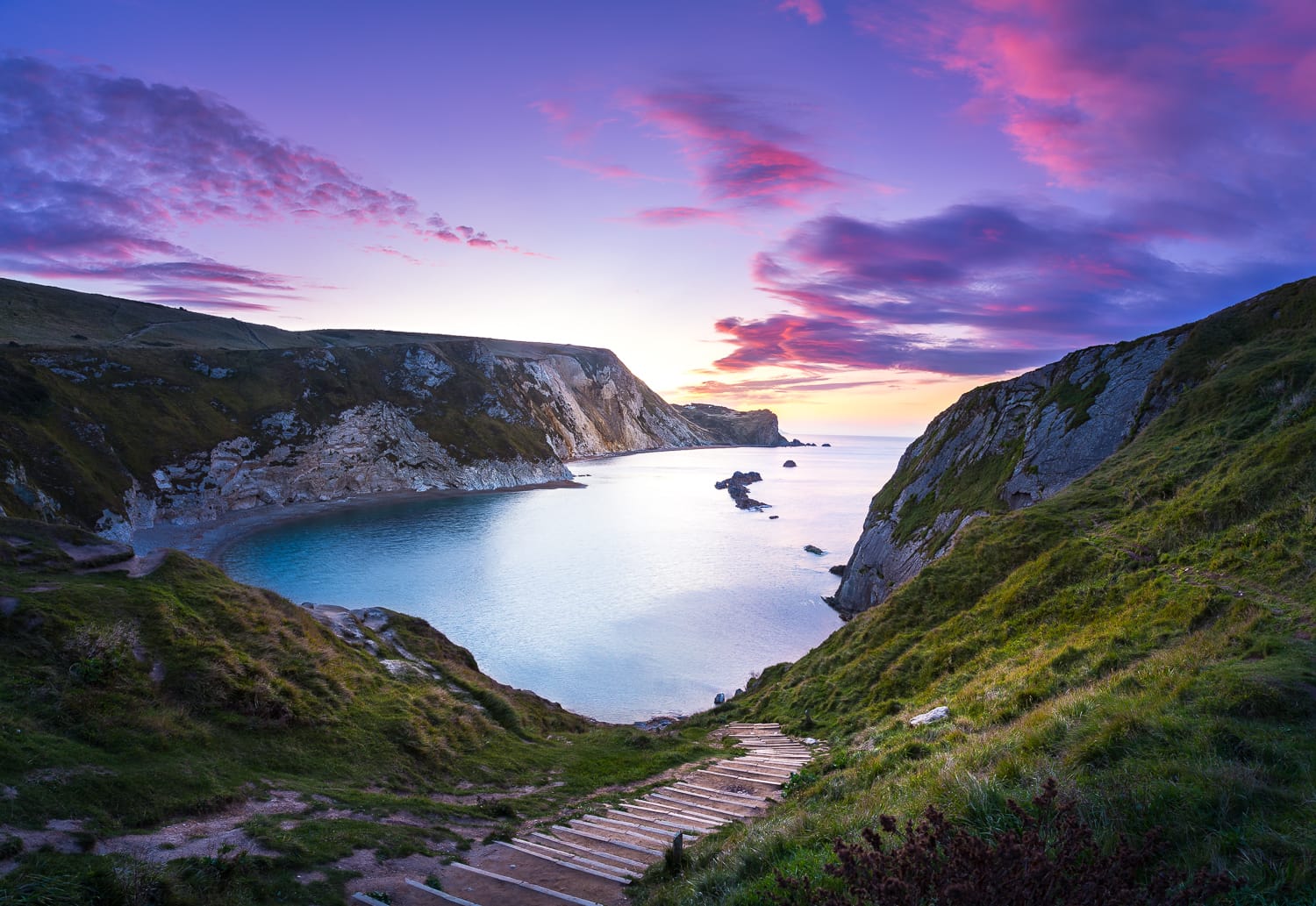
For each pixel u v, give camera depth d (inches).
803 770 655.8
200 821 460.1
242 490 4675.2
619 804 644.1
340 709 748.0
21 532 786.8
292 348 6309.1
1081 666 595.8
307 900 371.9
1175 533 845.2
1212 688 365.7
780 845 320.2
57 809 410.3
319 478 5265.8
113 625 655.1
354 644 997.2
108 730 528.7
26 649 580.7
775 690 1238.9
